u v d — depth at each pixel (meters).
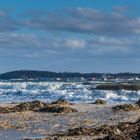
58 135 25.39
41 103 46.28
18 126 30.73
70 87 112.69
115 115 37.88
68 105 49.94
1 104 53.81
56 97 74.94
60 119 35.19
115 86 106.00
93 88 108.69
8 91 92.38
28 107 43.97
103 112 40.97
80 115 38.38
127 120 33.53
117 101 65.25
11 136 26.19
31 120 34.75
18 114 39.88
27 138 25.08
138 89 102.38
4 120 34.88
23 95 82.00
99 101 54.12
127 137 22.73
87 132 25.23
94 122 32.56
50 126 30.67
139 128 24.28
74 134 24.97
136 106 43.47
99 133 24.86
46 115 38.72
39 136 25.98
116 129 24.38
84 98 70.31
